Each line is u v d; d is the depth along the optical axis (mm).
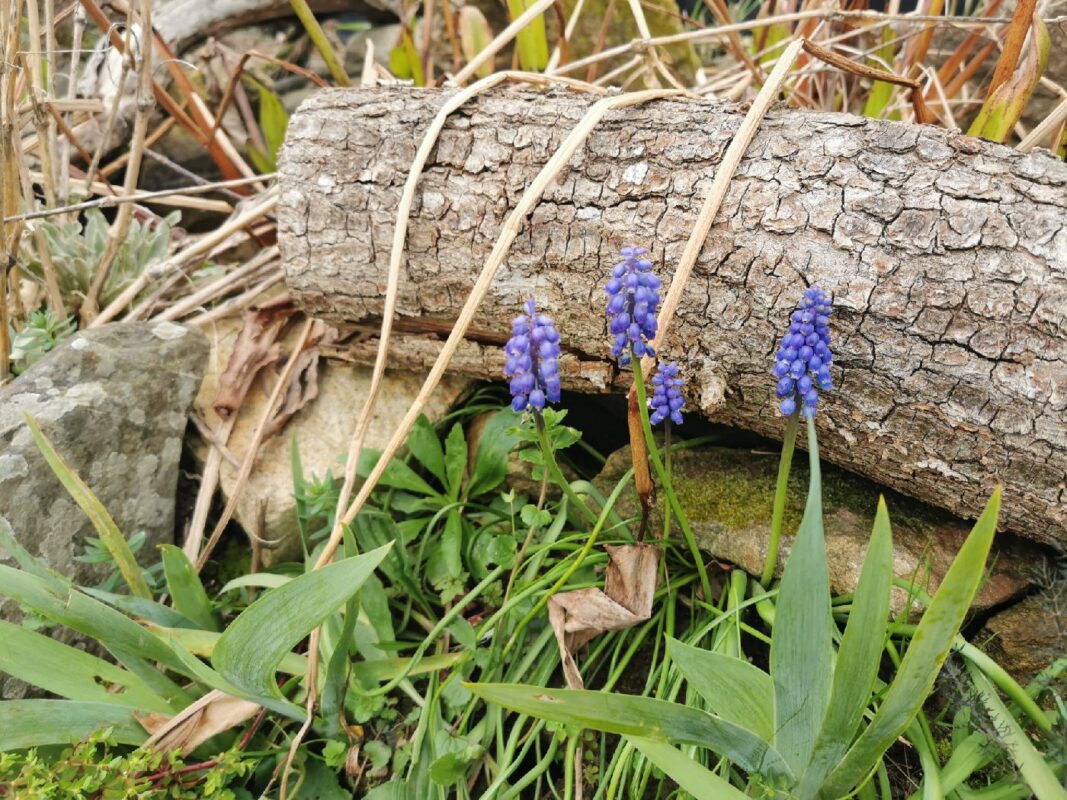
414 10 676
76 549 460
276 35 793
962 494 410
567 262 438
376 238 465
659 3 731
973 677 377
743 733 330
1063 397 375
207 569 496
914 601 408
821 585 317
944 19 492
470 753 396
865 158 401
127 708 382
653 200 424
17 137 500
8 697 419
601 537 444
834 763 338
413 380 524
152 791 367
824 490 449
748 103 432
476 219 448
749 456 467
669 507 415
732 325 419
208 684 377
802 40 423
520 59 660
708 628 414
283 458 505
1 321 490
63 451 461
